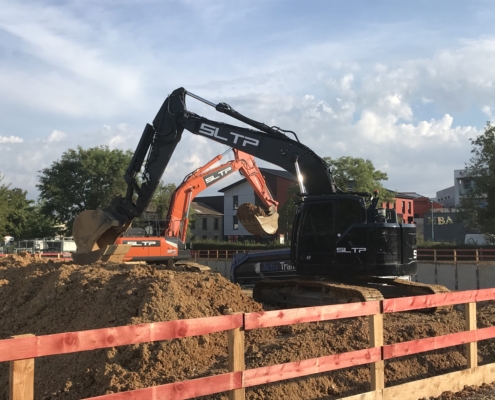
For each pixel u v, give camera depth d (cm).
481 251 2831
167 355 658
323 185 1220
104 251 1311
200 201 7469
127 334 413
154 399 423
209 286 898
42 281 1055
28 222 5641
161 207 5078
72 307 884
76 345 387
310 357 676
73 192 5034
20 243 4303
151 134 1409
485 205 3428
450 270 2675
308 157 1233
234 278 1808
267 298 1351
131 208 1391
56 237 5712
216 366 656
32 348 367
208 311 834
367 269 1125
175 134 1366
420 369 723
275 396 583
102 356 662
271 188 6191
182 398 438
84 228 1333
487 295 708
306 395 605
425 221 5450
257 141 1281
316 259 1180
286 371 504
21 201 5341
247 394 575
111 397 403
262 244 4488
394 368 701
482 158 3400
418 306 626
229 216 6556
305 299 1238
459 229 5053
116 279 919
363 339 751
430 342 631
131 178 1399
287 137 1262
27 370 366
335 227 1162
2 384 742
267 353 680
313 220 1192
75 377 651
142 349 655
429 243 3516
